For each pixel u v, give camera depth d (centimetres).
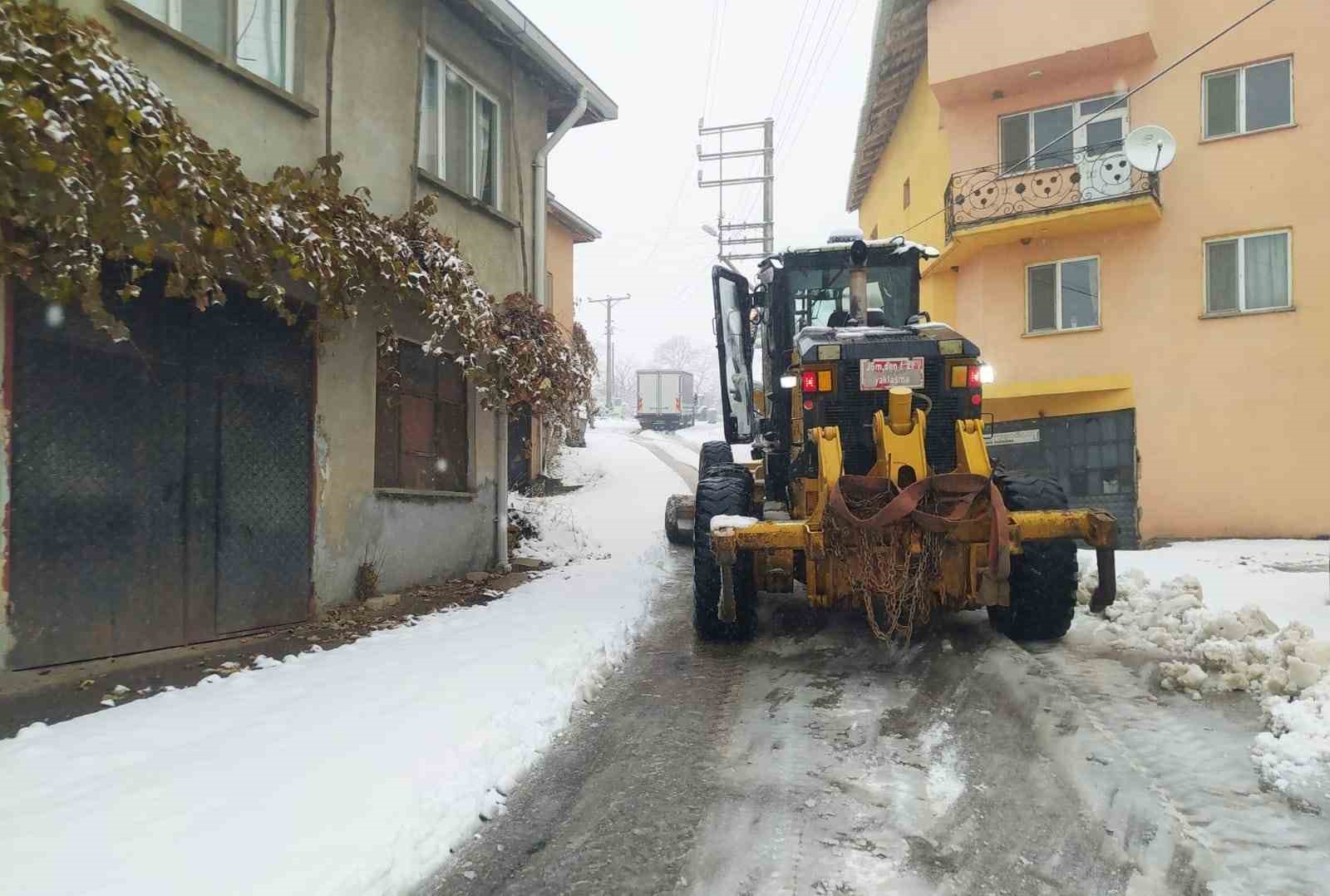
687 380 4781
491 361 823
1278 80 1316
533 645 560
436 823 309
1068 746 365
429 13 834
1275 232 1305
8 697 441
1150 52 1399
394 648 564
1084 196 1397
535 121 1032
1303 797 317
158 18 539
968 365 582
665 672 525
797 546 514
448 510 855
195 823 298
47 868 265
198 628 577
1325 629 544
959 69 1498
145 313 546
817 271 727
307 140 664
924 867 274
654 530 1259
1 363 457
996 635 570
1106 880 263
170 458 560
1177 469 1353
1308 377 1266
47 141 412
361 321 728
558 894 268
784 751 382
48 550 486
